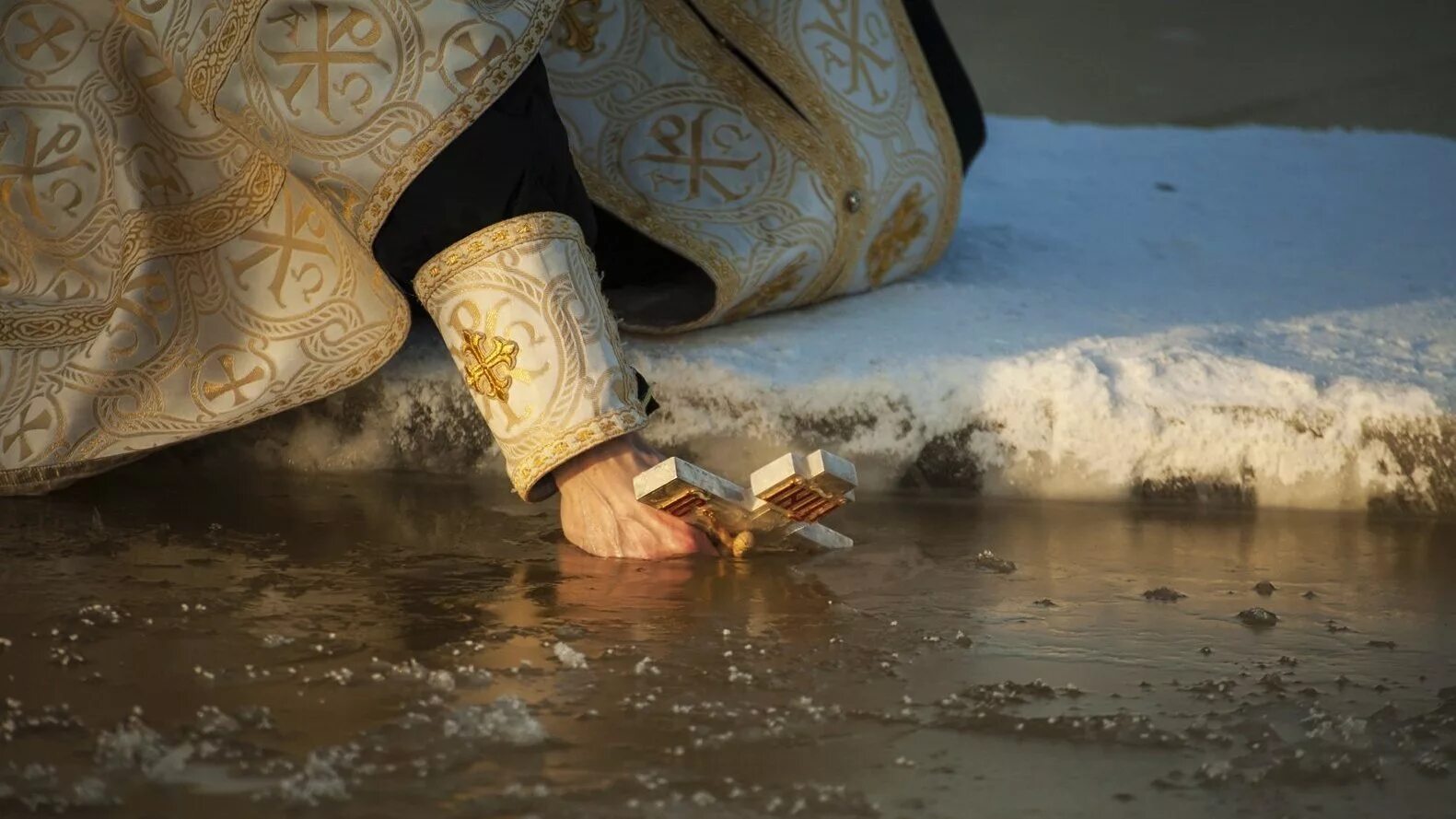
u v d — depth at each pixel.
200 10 3.77
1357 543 3.85
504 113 3.69
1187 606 3.64
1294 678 3.48
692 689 3.43
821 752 3.34
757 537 3.77
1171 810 3.27
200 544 3.78
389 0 3.68
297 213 3.89
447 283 3.71
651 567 3.72
